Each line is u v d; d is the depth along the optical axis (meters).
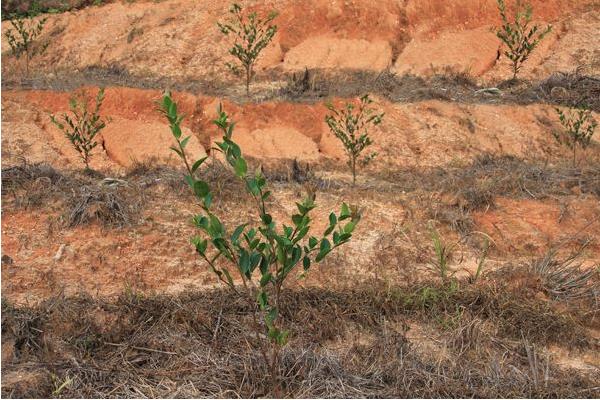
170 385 5.26
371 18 13.12
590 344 6.03
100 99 9.61
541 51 12.72
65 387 5.17
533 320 6.16
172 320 5.90
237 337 5.77
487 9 13.45
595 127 10.41
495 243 7.60
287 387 5.22
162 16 14.27
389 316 6.18
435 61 12.41
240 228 4.92
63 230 7.27
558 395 5.29
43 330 5.76
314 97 11.30
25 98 11.35
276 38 13.17
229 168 9.00
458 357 5.72
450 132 10.53
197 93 11.46
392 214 8.02
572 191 8.73
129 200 7.77
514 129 10.70
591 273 6.94
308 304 6.20
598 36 12.99
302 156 10.22
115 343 5.71
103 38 14.18
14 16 15.40
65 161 10.30
